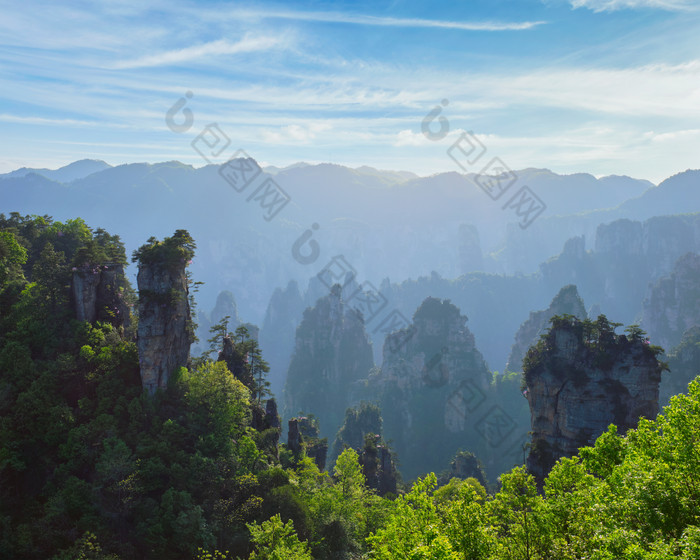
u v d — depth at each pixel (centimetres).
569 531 3378
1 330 8800
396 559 3650
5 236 10494
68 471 7006
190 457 7444
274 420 10662
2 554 5806
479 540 3369
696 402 3341
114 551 6019
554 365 10431
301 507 6994
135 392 8306
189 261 9350
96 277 9631
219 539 6419
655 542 2481
